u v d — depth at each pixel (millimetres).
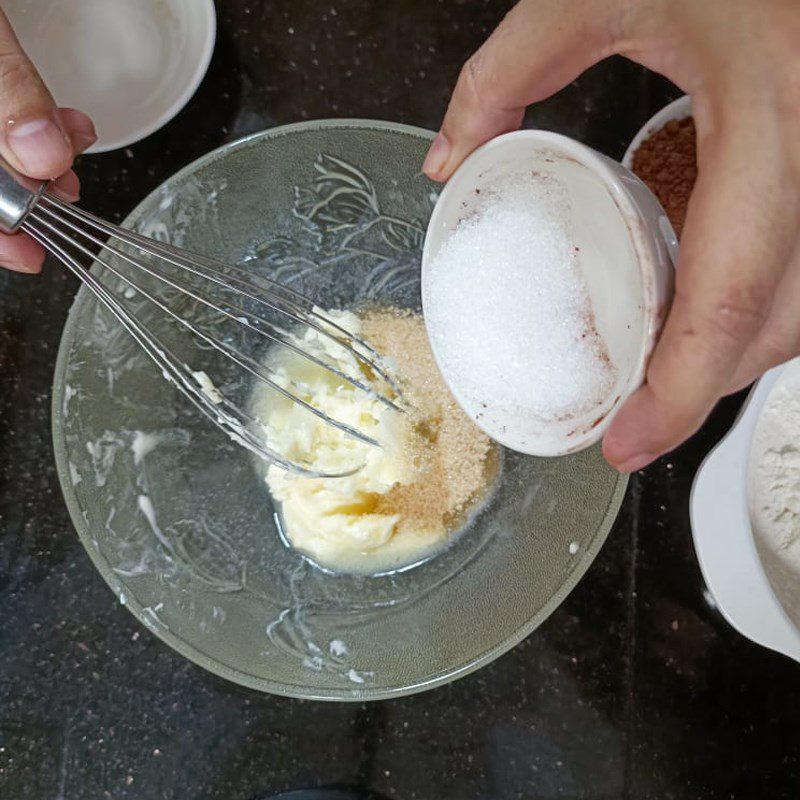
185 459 398
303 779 397
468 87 312
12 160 321
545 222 307
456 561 393
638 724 401
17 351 400
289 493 398
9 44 319
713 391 266
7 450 399
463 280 315
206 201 382
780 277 262
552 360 302
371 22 410
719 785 400
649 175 391
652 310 266
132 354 386
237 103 410
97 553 370
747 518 363
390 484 398
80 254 407
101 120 399
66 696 397
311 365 407
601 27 294
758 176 257
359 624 390
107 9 403
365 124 365
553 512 378
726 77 266
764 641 365
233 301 404
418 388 403
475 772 399
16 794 392
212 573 390
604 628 404
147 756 396
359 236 401
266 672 376
